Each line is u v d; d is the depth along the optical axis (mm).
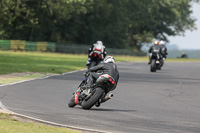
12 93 47281
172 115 38125
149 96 51469
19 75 67812
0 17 186500
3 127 26438
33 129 26938
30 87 53812
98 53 67562
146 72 92938
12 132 25344
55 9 197500
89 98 37625
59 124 30281
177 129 31672
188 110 41719
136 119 34969
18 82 58656
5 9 183875
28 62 99875
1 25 192375
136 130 30500
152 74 87812
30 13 192125
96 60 68000
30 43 180500
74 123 31688
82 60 127125
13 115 32438
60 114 35094
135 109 40688
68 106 40000
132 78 75750
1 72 69438
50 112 35906
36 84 57531
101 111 37938
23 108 37375
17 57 120188
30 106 38812
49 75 72000
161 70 102562
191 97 52281
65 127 29875
